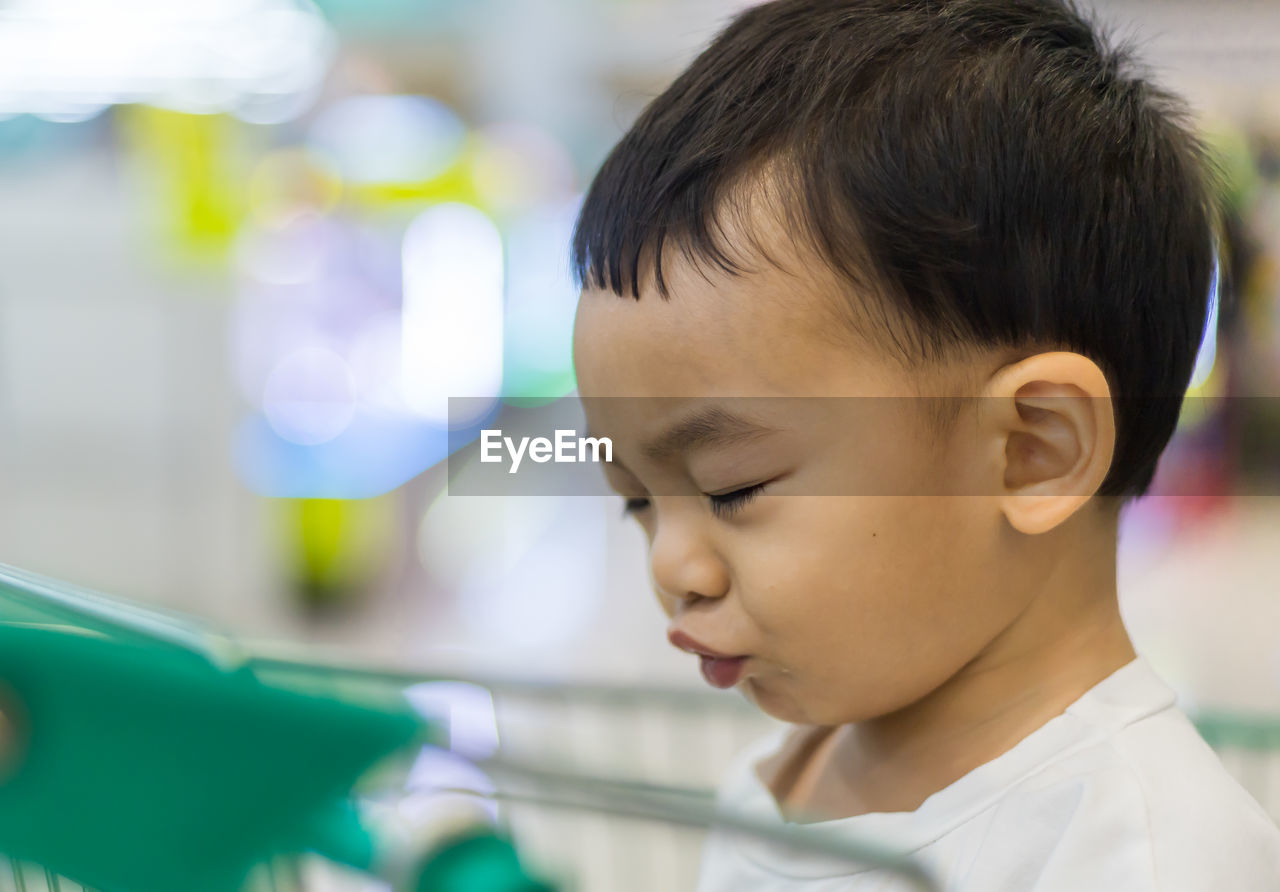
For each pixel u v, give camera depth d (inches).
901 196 31.2
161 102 129.8
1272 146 114.1
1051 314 32.1
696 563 32.7
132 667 19.0
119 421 141.1
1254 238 128.6
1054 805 31.1
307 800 19.5
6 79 123.2
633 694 51.9
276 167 147.0
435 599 155.0
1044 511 31.6
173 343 141.1
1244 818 30.7
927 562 31.8
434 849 20.1
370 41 155.9
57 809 18.9
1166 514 165.8
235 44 127.1
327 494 151.3
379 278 155.5
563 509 176.7
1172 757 31.6
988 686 33.9
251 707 19.3
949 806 32.7
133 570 142.6
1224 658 126.6
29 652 18.8
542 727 50.6
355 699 20.2
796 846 21.5
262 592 149.5
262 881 19.4
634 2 164.9
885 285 31.0
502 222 163.2
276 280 149.3
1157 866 29.1
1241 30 103.0
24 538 139.3
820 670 32.4
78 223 136.3
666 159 33.3
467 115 167.5
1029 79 33.6
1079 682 33.7
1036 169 32.2
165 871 19.1
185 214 137.0
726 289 31.2
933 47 33.8
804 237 31.2
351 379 154.1
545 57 167.0
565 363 163.3
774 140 32.5
